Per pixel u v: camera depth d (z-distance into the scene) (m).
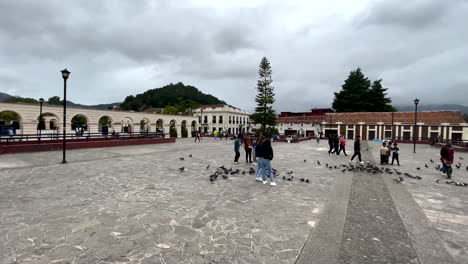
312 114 69.12
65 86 11.17
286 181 7.89
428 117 39.44
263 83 38.88
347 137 45.66
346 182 7.84
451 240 3.80
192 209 5.09
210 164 11.30
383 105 56.56
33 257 3.14
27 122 23.44
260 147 7.39
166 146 21.78
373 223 4.46
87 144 18.23
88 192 6.28
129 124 42.38
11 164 10.47
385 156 12.27
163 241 3.66
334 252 3.40
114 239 3.69
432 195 6.36
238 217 4.67
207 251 3.39
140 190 6.54
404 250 3.48
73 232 3.91
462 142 24.50
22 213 4.73
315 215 4.83
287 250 3.44
